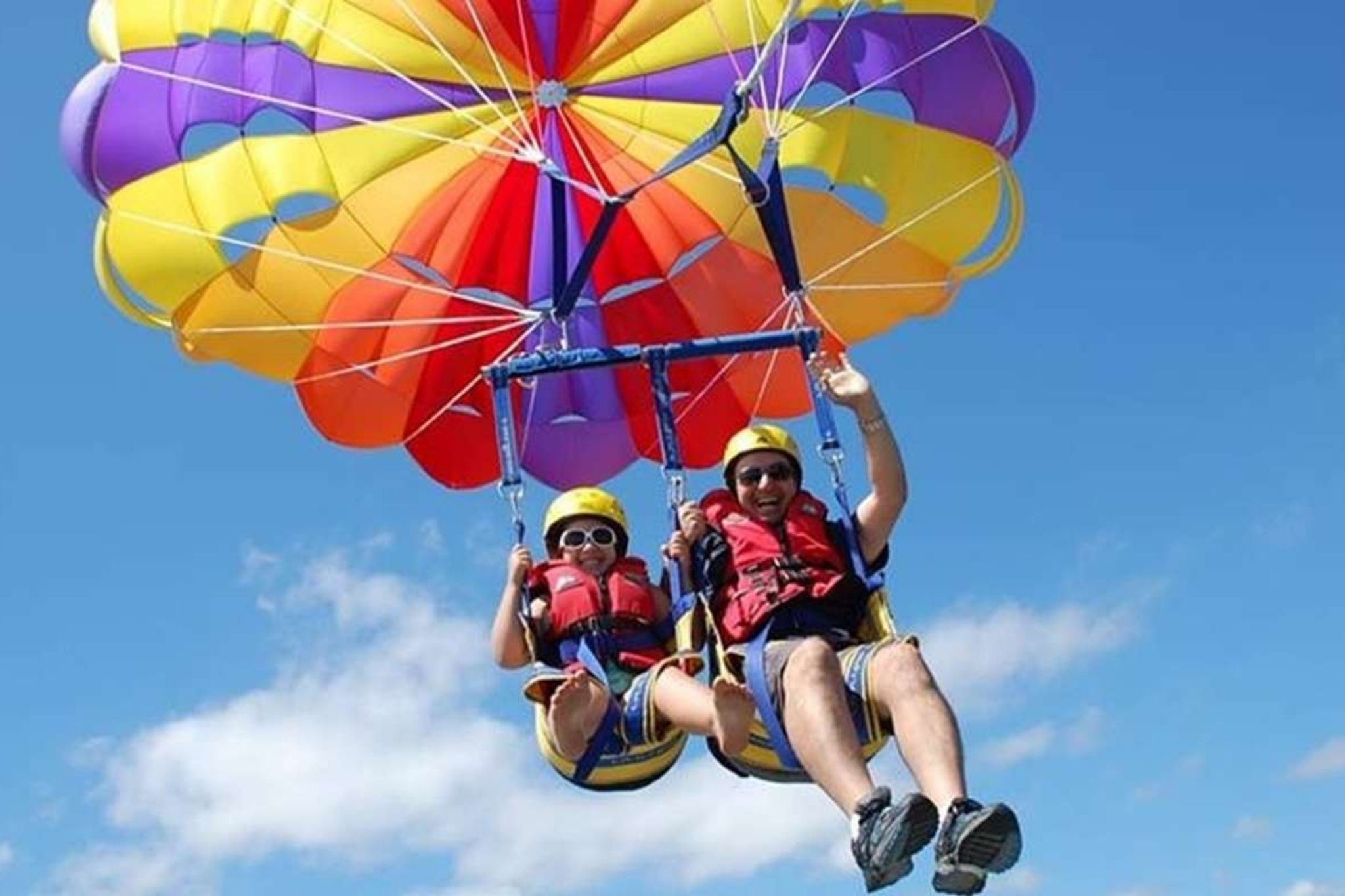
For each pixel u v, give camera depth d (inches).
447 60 353.4
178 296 335.3
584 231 362.3
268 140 339.6
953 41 345.7
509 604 249.3
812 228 350.0
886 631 225.1
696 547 245.1
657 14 358.0
